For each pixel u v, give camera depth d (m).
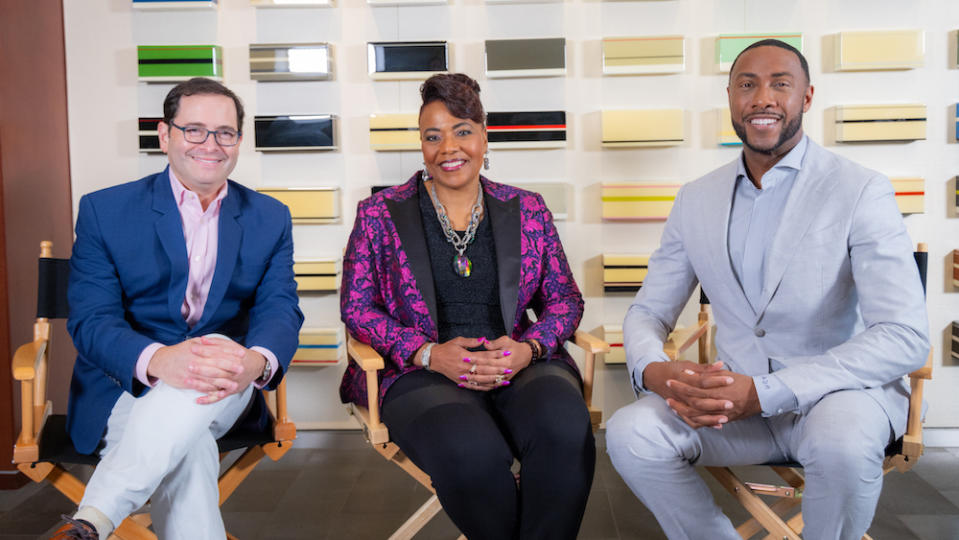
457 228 2.14
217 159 1.85
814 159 1.89
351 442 3.04
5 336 2.54
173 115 1.84
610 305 2.98
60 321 2.91
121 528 1.78
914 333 1.68
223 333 1.99
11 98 2.52
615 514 2.43
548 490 1.73
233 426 1.92
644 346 1.95
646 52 2.82
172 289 1.91
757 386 1.69
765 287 1.86
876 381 1.69
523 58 2.83
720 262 1.94
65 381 2.94
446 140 2.04
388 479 2.75
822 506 1.60
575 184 2.94
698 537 1.80
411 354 1.96
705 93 2.88
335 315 2.99
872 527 2.28
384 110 2.93
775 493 1.91
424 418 1.78
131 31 2.90
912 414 1.73
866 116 2.78
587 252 2.97
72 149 2.94
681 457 1.77
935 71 2.81
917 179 2.79
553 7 2.87
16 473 2.62
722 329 1.99
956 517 2.34
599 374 3.01
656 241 2.95
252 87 2.93
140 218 1.90
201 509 1.67
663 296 2.10
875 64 2.75
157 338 1.93
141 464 1.58
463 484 1.69
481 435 1.72
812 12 2.82
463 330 2.09
